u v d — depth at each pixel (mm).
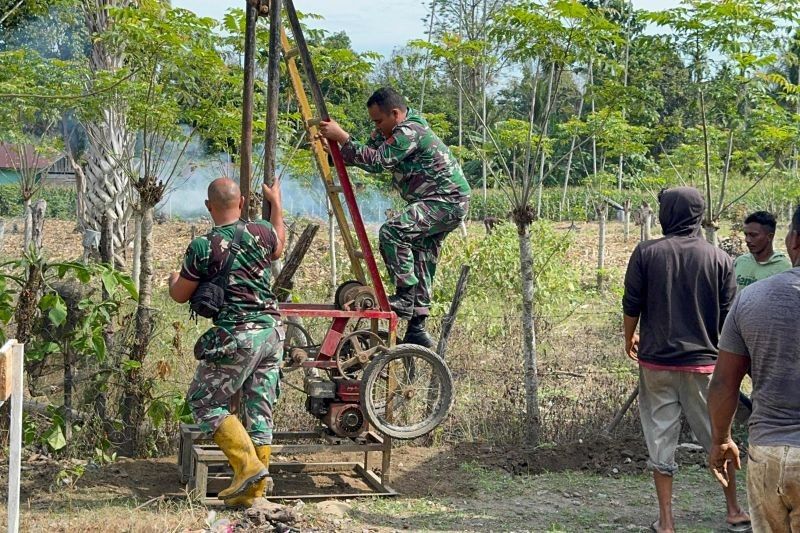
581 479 7332
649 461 5914
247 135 6082
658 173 16078
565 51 7844
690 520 6301
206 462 6168
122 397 7340
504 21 7895
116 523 5512
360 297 6348
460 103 21531
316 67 10719
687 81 10086
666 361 5812
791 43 9969
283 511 5703
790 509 3633
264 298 5898
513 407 8508
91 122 11914
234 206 5891
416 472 7355
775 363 3625
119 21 9164
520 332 11398
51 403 7184
